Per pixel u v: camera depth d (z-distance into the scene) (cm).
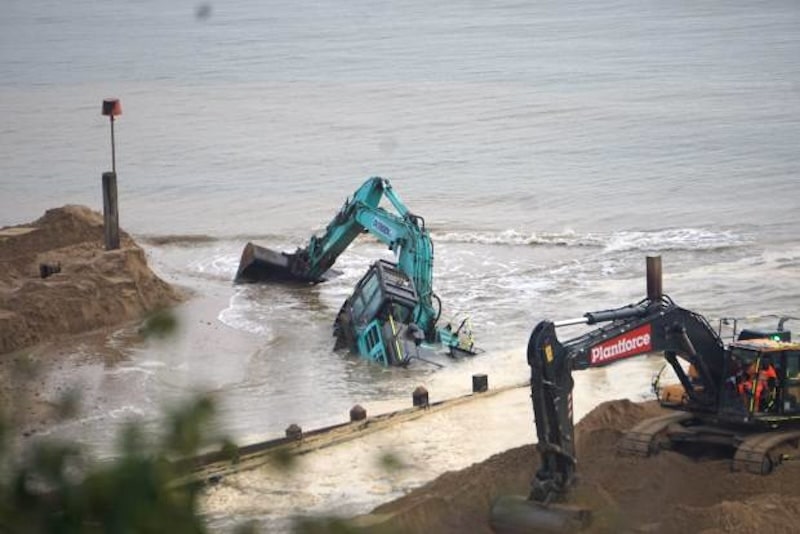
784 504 9775
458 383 15800
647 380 15400
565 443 9744
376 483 11531
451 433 13212
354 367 16612
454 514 10075
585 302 19938
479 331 18388
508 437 13100
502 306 19812
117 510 2078
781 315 18638
